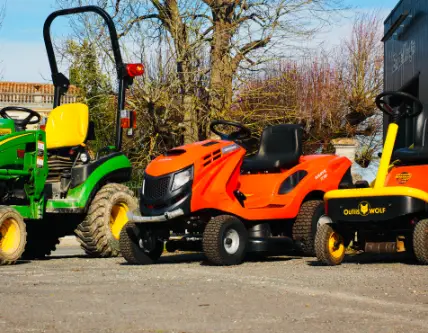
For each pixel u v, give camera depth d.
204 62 19.98
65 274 7.29
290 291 5.67
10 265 8.86
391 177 8.38
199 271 7.50
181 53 19.23
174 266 8.29
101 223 10.25
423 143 8.35
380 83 30.92
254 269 7.69
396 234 8.05
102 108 20.27
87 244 10.28
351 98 30.48
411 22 17.28
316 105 28.33
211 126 9.45
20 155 9.43
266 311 4.75
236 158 8.86
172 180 8.36
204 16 19.64
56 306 5.00
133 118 10.88
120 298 5.38
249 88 20.36
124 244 8.83
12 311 4.80
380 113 30.84
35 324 4.34
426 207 7.70
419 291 5.62
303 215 9.33
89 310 4.84
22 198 9.52
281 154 9.49
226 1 19.89
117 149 10.91
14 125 10.07
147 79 18.95
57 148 10.52
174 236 9.32
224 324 4.32
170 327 4.25
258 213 8.78
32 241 10.88
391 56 19.91
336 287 5.90
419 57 16.48
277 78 21.02
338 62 31.33
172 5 19.50
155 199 8.40
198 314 4.66
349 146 17.44
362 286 5.95
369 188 7.87
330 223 8.13
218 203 8.49
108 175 10.63
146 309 4.87
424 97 16.06
